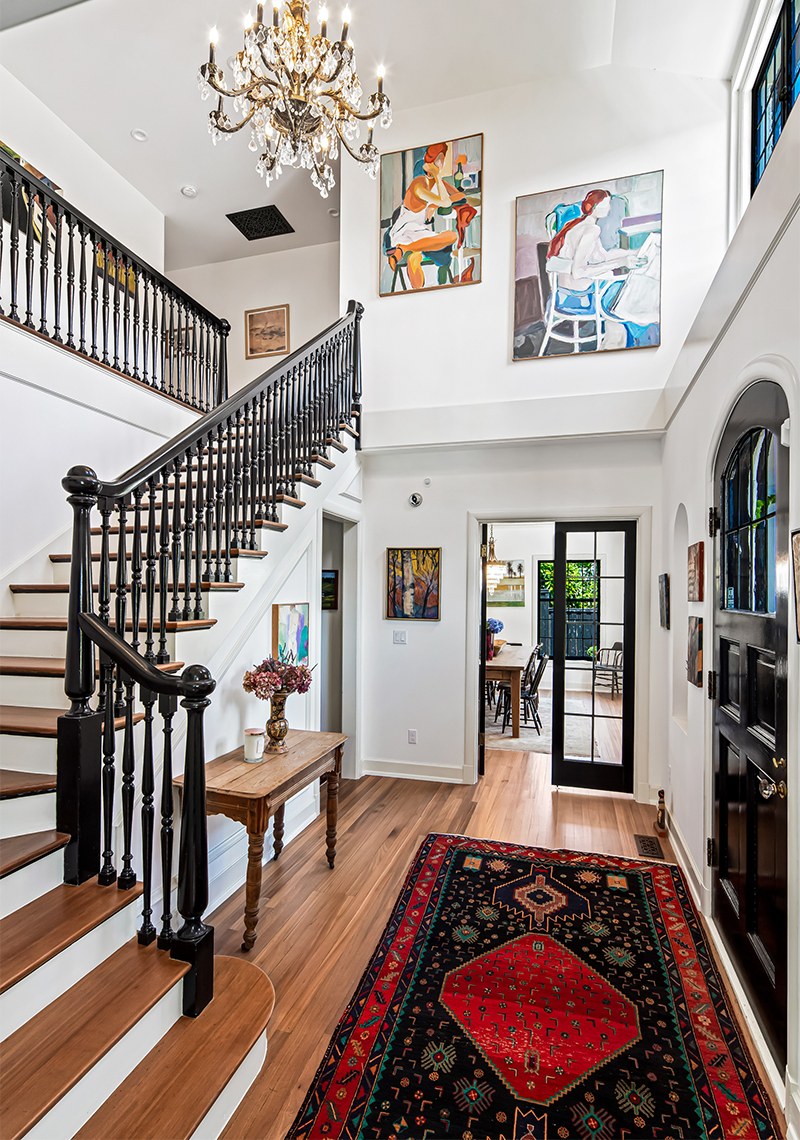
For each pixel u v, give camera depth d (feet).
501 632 30.68
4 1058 4.10
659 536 13.89
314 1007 6.87
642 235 13.42
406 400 15.03
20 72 13.57
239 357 21.53
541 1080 5.85
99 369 11.88
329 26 12.59
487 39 12.89
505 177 14.42
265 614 10.70
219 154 16.19
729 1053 6.23
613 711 14.51
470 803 13.69
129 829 5.69
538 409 13.76
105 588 6.32
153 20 12.12
